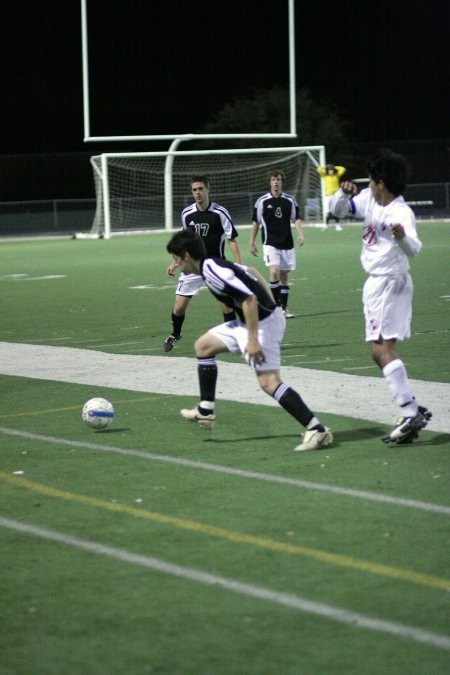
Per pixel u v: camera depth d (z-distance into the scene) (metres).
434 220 144.62
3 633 15.18
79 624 15.42
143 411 30.55
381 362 25.88
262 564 17.66
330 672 13.71
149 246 115.31
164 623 15.37
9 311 58.59
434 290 62.50
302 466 24.00
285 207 53.16
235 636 14.85
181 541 18.95
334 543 18.59
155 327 50.22
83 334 48.44
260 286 25.16
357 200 25.64
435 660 13.97
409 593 16.23
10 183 178.50
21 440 27.38
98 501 21.61
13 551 18.64
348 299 60.16
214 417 27.44
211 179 165.12
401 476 22.94
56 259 99.62
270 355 25.33
